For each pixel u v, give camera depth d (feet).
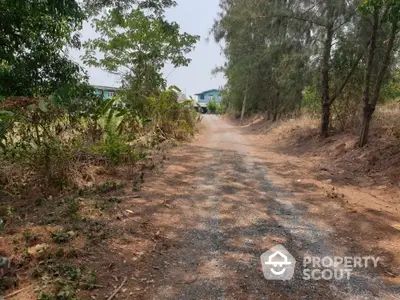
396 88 37.88
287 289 9.37
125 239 11.75
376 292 9.36
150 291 8.99
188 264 10.55
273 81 63.93
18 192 15.65
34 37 21.59
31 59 21.66
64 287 8.57
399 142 24.99
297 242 12.39
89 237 11.46
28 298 8.13
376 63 30.22
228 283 9.54
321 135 37.17
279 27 38.42
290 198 17.72
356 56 33.12
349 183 21.38
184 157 28.04
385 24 28.12
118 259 10.41
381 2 20.67
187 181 20.16
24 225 12.18
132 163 22.31
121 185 17.78
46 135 18.20
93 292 8.67
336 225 14.07
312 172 24.39
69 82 23.50
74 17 21.54
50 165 16.55
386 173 21.74
